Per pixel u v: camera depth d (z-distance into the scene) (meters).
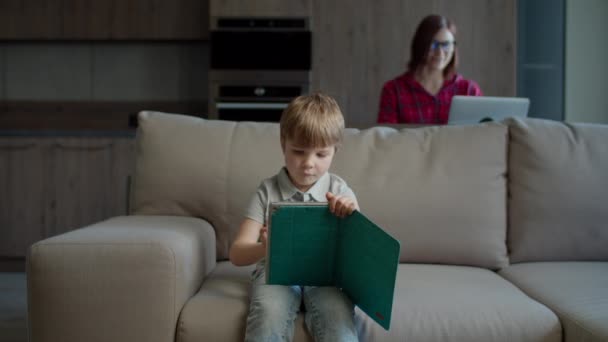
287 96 4.32
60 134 4.25
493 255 1.91
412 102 3.29
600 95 4.48
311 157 1.46
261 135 2.01
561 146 1.98
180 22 4.57
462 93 3.29
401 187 1.91
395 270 1.24
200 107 4.86
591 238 1.96
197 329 1.42
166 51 4.86
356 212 1.34
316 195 1.59
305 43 4.29
